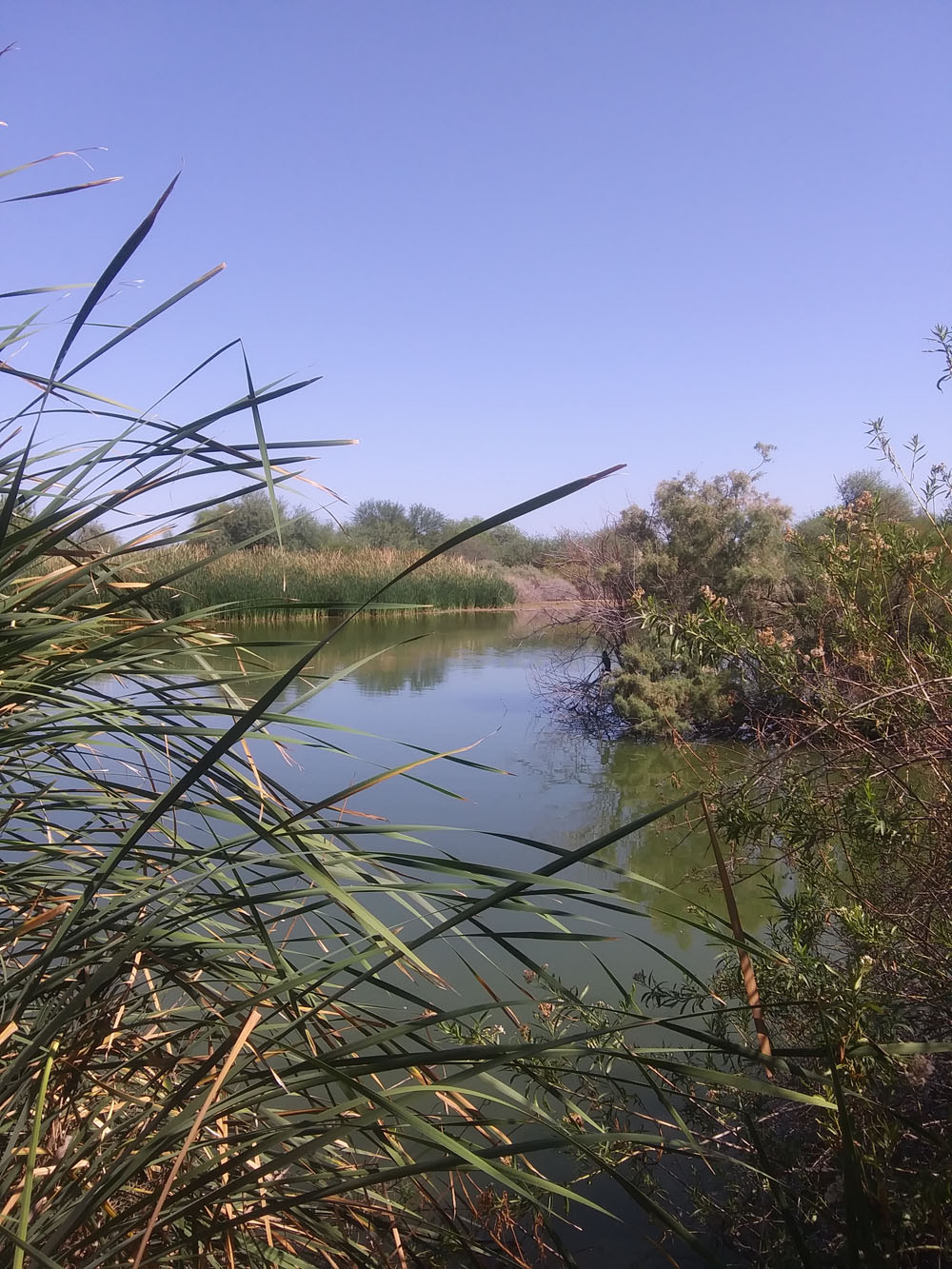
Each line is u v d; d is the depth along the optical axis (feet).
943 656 7.22
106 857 4.85
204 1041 6.19
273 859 3.88
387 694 41.57
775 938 7.76
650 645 30.58
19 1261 2.89
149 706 4.60
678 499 33.68
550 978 4.24
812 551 8.96
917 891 6.88
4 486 4.86
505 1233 7.42
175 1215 3.67
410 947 3.60
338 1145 5.41
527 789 23.58
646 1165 7.48
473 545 123.65
